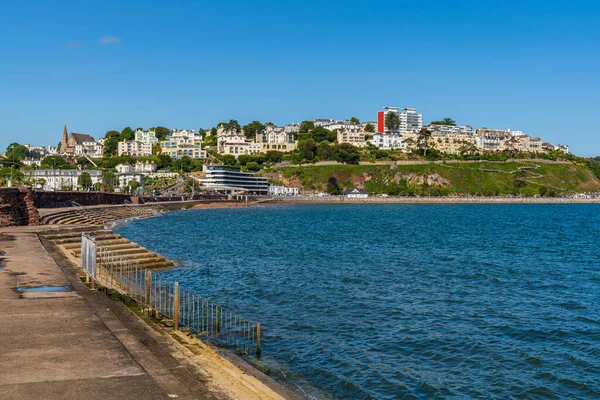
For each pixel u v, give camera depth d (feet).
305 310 109.29
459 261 188.75
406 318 104.78
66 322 63.21
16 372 45.96
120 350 53.11
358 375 73.15
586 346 88.22
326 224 384.68
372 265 174.29
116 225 320.91
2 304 71.41
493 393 68.90
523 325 100.83
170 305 100.17
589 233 327.88
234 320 96.78
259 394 50.06
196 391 46.14
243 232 303.07
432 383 71.41
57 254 123.34
